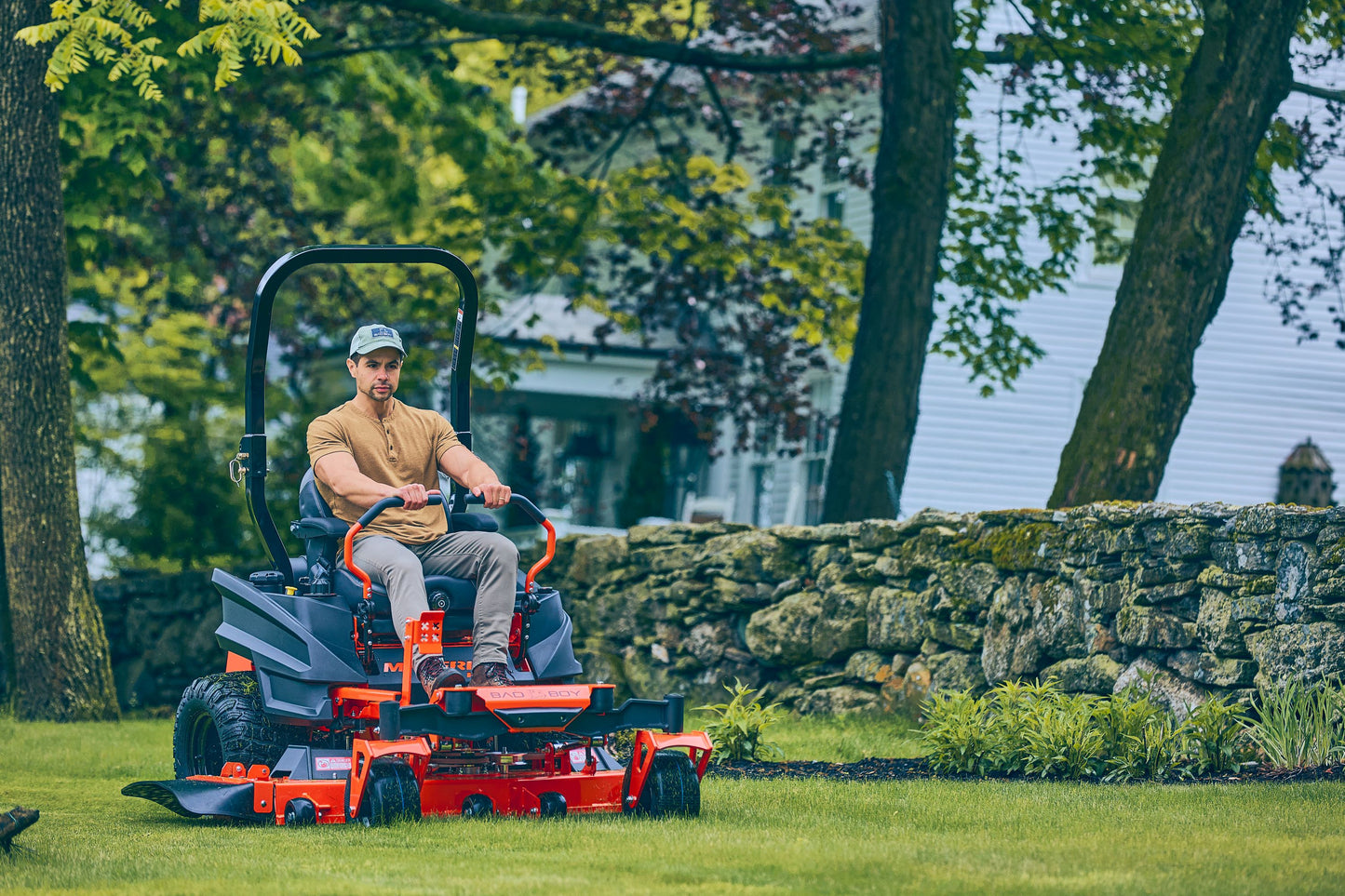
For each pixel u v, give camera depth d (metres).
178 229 34.44
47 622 23.09
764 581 22.33
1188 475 36.00
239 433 38.12
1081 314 34.91
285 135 37.50
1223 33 21.00
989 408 33.91
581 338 44.84
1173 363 20.70
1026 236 34.56
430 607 11.38
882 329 24.83
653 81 34.19
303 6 29.50
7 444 23.05
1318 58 28.77
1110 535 16.72
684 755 10.98
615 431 48.56
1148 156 33.69
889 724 18.47
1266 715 13.98
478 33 31.34
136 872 8.64
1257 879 8.05
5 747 18.06
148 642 29.70
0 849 9.54
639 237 33.28
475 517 12.80
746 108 35.44
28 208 22.89
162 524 35.75
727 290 34.56
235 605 12.20
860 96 38.72
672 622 23.69
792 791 12.40
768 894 7.70
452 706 10.22
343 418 12.15
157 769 15.75
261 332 12.17
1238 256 36.38
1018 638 17.78
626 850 9.13
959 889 7.79
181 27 24.86
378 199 43.19
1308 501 35.75
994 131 34.66
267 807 10.85
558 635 11.94
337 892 7.75
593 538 25.92
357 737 11.46
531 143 45.75
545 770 11.33
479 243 34.16
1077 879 8.09
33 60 22.83
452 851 9.12
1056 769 13.74
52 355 23.19
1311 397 36.56
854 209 39.44
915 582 19.97
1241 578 15.05
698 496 46.66
